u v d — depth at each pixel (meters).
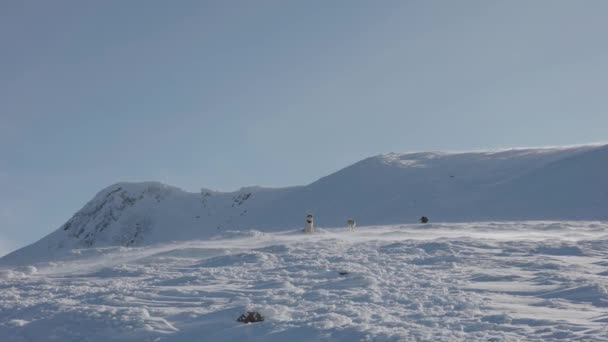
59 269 24.33
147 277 17.89
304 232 36.34
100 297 13.72
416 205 50.72
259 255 20.66
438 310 10.80
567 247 19.97
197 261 22.02
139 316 11.32
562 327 8.94
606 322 9.14
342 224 47.94
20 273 22.19
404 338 8.55
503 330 9.05
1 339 11.17
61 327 11.22
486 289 12.80
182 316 11.45
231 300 12.70
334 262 18.52
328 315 10.20
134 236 69.19
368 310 10.84
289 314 10.75
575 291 11.98
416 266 16.78
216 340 9.75
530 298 11.66
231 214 69.00
